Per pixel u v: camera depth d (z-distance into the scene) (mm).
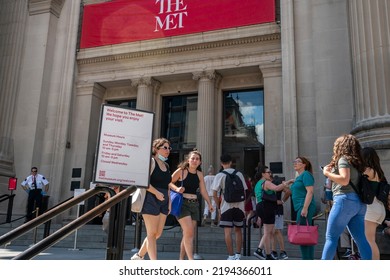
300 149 12914
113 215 4129
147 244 5082
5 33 17594
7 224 13844
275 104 14484
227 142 16156
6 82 16922
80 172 16312
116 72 17203
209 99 15609
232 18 15484
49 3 17734
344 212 4312
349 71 12453
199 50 16031
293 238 5402
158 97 17266
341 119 12188
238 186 7020
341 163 4355
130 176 4727
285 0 14438
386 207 5391
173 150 16875
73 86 17281
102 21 17562
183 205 5859
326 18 13250
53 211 3711
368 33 10953
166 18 16562
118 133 4777
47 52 17344
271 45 14992
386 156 9539
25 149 16297
